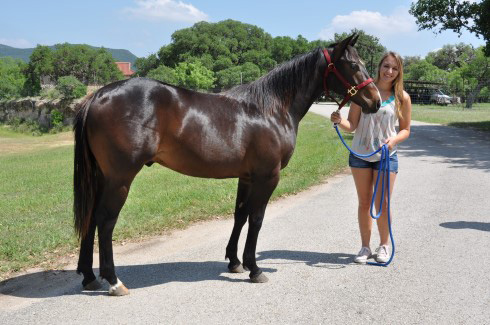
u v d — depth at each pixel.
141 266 4.52
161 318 3.34
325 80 4.20
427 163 11.50
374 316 3.36
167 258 4.79
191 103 3.71
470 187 8.36
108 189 3.56
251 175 4.02
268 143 3.92
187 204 7.04
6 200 8.11
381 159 4.32
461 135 18.67
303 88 4.16
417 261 4.56
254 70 62.72
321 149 14.04
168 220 6.18
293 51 85.69
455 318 3.31
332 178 9.82
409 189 8.29
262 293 3.81
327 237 5.51
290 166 10.87
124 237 5.51
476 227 5.77
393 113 4.42
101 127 3.46
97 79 62.69
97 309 3.49
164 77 50.25
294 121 4.17
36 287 3.97
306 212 6.82
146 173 11.04
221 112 3.80
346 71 4.04
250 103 3.96
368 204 4.58
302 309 3.49
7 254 4.80
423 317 3.34
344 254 4.87
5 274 4.31
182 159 3.74
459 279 4.06
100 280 4.11
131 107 3.49
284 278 4.16
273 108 4.00
